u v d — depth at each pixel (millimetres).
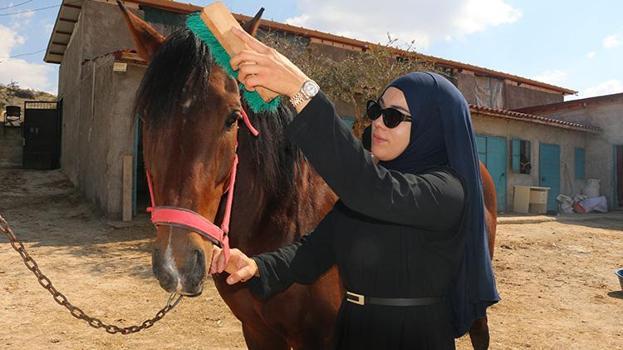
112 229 9188
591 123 18141
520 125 15852
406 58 10531
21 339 4117
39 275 2070
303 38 15766
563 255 8766
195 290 1442
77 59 14648
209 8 1301
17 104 31359
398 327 1354
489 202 3760
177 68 1579
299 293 2096
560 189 17172
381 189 1131
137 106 1616
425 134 1351
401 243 1341
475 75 20188
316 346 2229
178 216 1467
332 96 10023
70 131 15469
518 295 5988
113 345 4043
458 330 1391
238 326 4566
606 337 4551
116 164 9930
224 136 1596
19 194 12461
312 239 1632
